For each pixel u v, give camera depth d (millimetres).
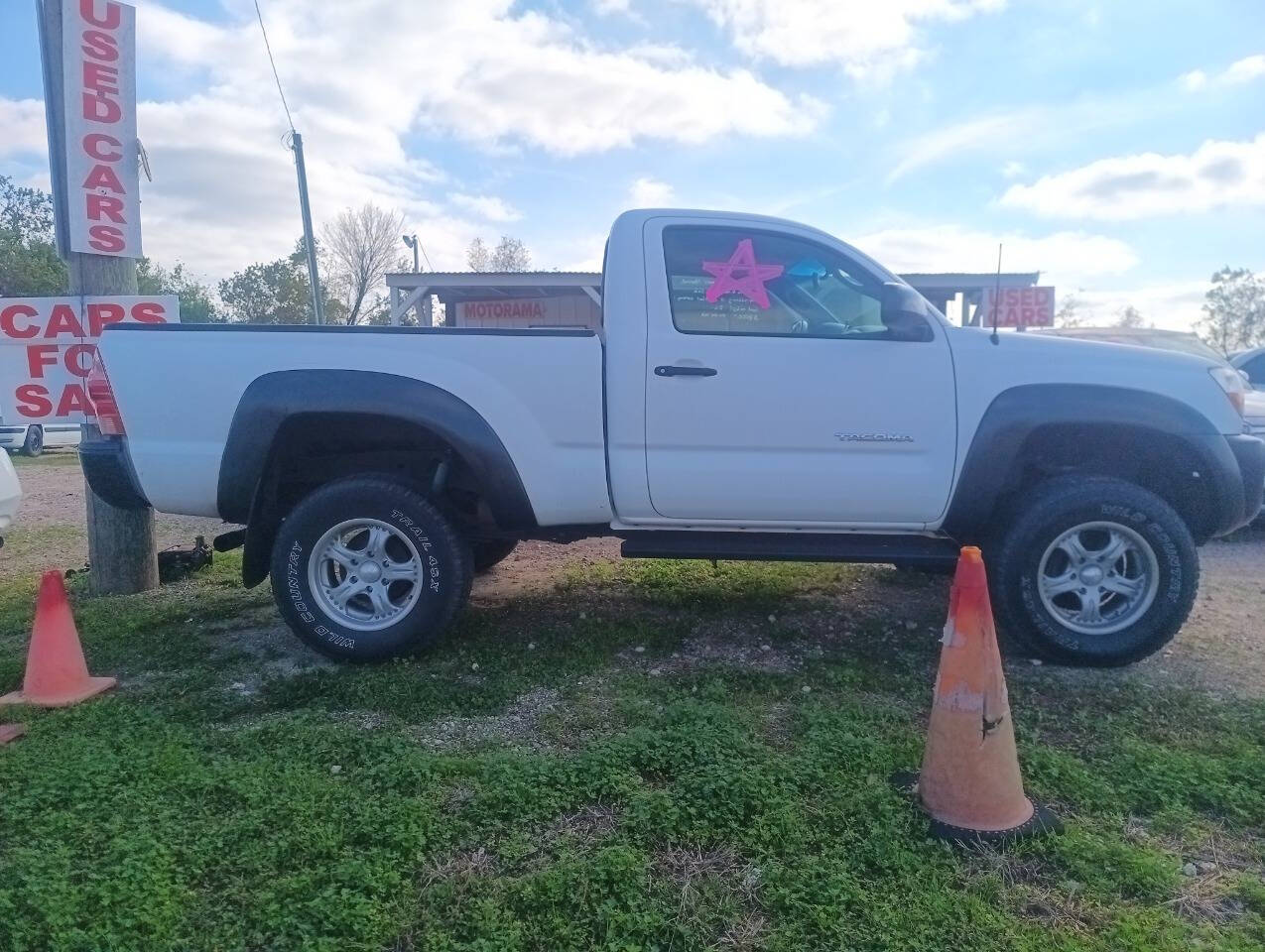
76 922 2336
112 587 5645
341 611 4289
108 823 2779
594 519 4270
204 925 2361
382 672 4125
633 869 2535
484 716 3680
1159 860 2598
